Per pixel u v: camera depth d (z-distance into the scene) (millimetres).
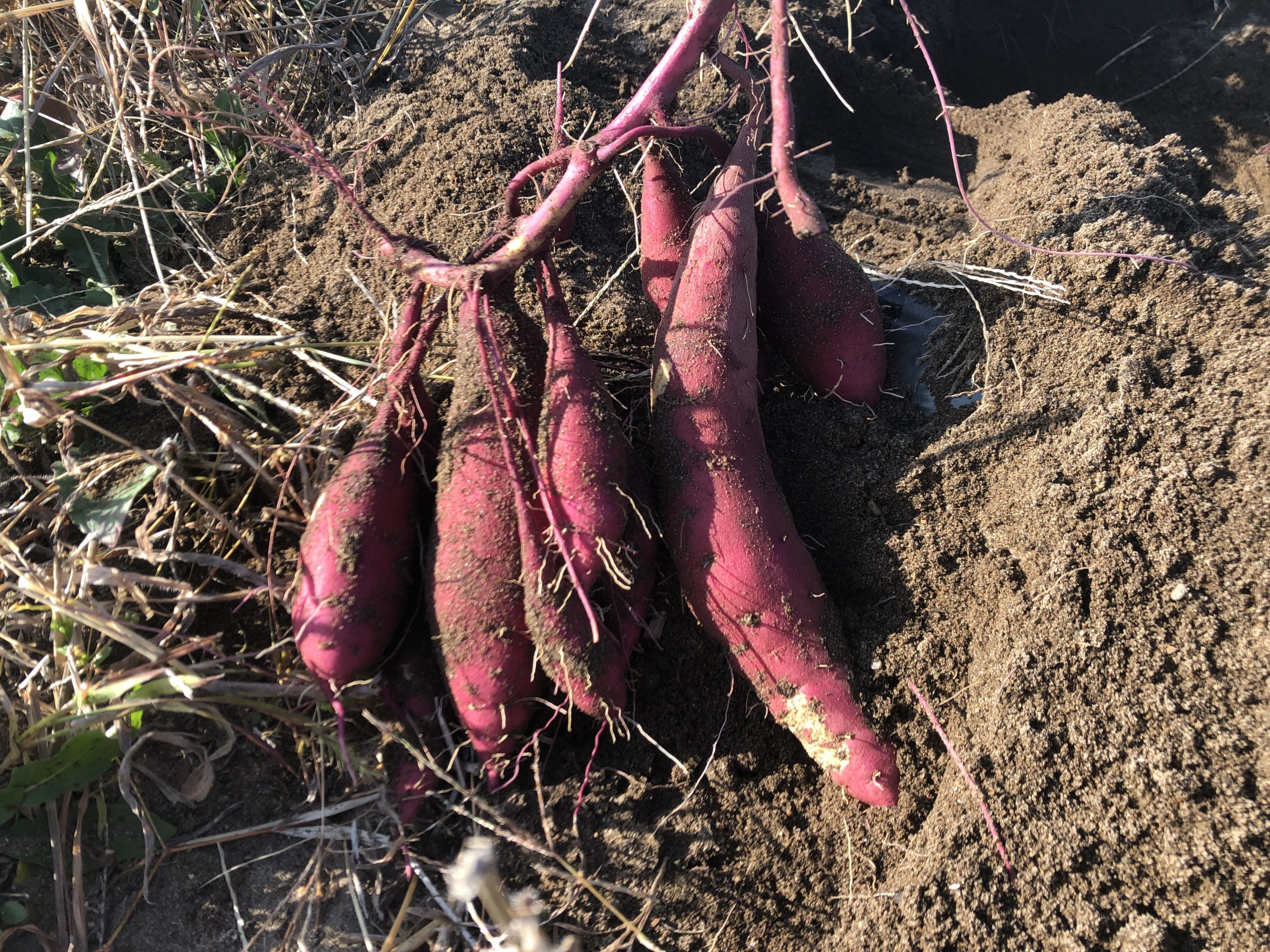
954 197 752
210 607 471
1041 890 394
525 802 445
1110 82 1066
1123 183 590
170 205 631
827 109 827
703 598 443
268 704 443
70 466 471
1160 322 515
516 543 421
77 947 409
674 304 476
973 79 1054
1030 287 542
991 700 433
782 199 402
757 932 422
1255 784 394
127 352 495
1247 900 379
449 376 507
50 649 456
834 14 861
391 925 428
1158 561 439
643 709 472
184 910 424
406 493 440
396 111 659
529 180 553
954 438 513
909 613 471
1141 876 391
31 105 614
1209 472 455
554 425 429
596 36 779
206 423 484
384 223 587
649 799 454
